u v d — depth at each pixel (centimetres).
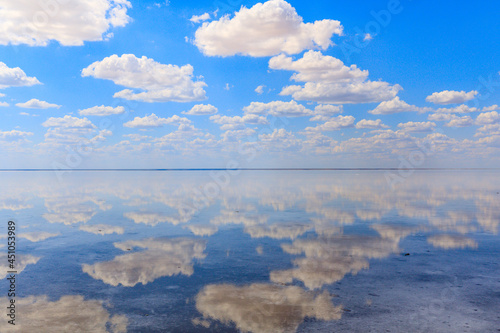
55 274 530
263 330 345
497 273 527
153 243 741
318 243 733
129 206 1392
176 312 390
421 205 1380
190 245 719
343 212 1190
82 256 637
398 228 898
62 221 1026
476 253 646
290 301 421
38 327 354
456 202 1483
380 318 373
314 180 3709
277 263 586
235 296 438
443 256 626
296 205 1394
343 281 493
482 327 352
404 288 463
